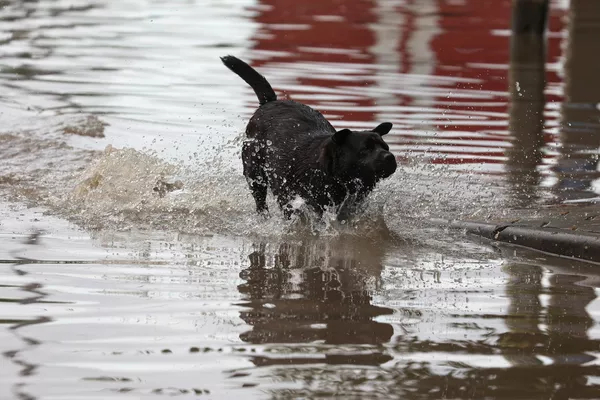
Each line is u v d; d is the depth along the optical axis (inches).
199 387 285.9
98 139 696.4
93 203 535.5
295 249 465.1
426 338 333.4
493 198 561.6
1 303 363.3
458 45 1191.6
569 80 965.8
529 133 737.0
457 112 807.1
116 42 1179.9
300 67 1010.7
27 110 788.6
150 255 442.6
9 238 462.9
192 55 1087.0
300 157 509.4
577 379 297.0
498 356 316.2
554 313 364.5
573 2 1627.7
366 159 484.4
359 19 1405.0
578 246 453.1
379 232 498.9
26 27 1301.7
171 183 573.6
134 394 279.9
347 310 364.5
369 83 928.3
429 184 589.9
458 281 410.9
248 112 796.6
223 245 468.4
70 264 421.1
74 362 304.3
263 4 1588.3
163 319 348.2
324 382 291.4
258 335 332.5
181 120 764.6
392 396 281.7
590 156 670.5
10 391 280.7
